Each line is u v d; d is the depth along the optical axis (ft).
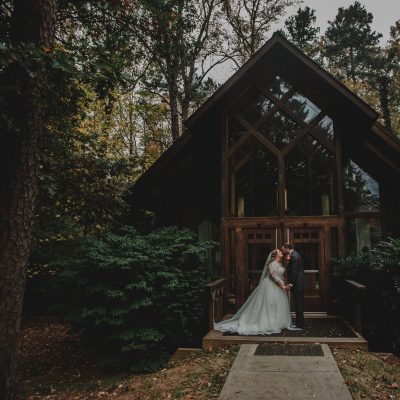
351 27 114.11
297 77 39.09
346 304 33.32
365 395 18.85
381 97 82.89
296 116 38.19
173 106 62.39
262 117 38.65
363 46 111.04
